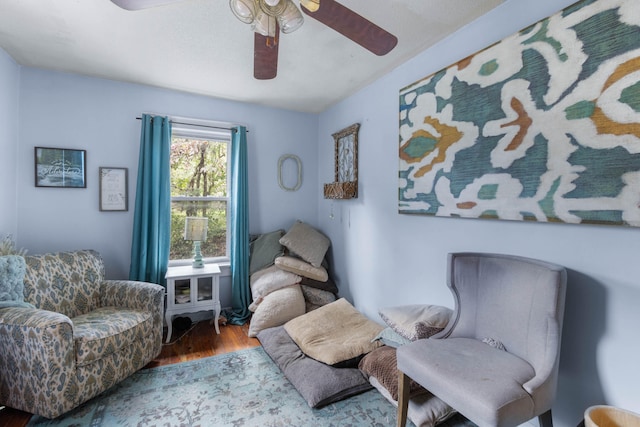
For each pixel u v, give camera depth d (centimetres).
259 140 342
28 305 185
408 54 220
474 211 179
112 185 274
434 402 163
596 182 128
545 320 132
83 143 263
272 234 339
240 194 319
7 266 182
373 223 273
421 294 222
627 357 124
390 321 194
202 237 284
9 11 171
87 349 172
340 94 303
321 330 242
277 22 134
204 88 289
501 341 150
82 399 171
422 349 148
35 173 247
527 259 150
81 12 172
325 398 180
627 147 119
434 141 205
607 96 124
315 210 374
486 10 171
